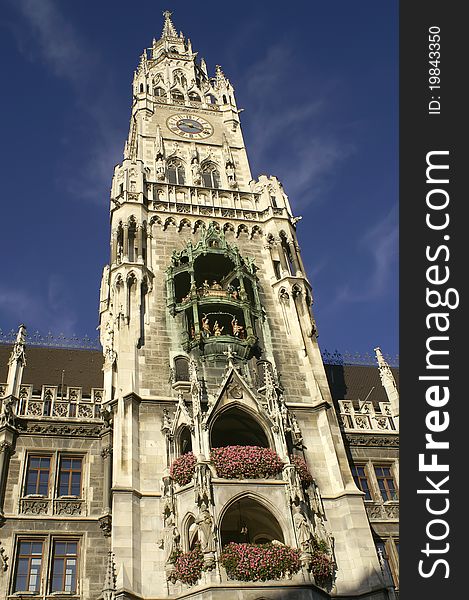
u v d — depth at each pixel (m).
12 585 28.28
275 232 43.78
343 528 30.59
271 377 34.53
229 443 34.47
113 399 33.25
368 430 37.78
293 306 39.78
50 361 42.50
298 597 26.16
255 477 29.73
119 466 30.12
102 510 31.16
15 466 31.97
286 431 32.56
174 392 33.72
